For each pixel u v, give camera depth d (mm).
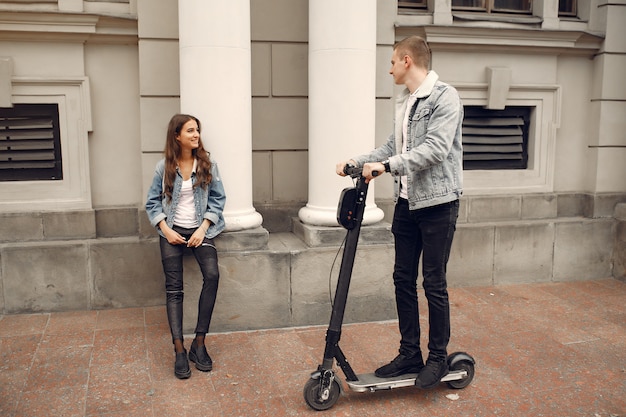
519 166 5832
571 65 5797
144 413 3125
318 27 4434
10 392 3340
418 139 3100
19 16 4410
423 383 3205
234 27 4180
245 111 4332
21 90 4637
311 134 4605
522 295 5270
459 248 5453
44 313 4684
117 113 4848
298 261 4402
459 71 5504
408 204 3230
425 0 5465
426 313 4773
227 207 4332
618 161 5859
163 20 4641
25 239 4742
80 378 3531
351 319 4559
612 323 4551
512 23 5445
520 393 3383
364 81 4449
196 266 4230
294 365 3742
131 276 4809
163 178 3770
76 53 4691
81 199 4832
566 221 5703
